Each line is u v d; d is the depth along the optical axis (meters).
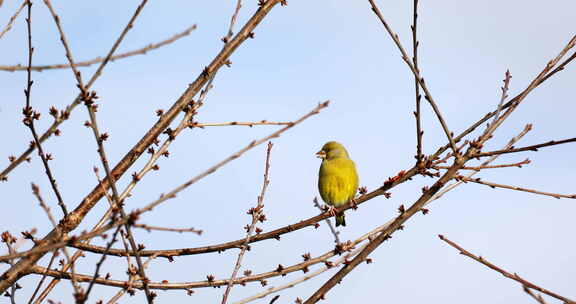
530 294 6.62
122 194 9.95
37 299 9.71
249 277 11.00
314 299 9.29
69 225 10.14
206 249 11.30
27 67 7.09
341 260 10.26
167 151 10.73
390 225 9.80
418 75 9.85
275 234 11.40
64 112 8.97
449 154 10.63
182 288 10.78
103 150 8.18
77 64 7.30
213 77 11.20
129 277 9.49
